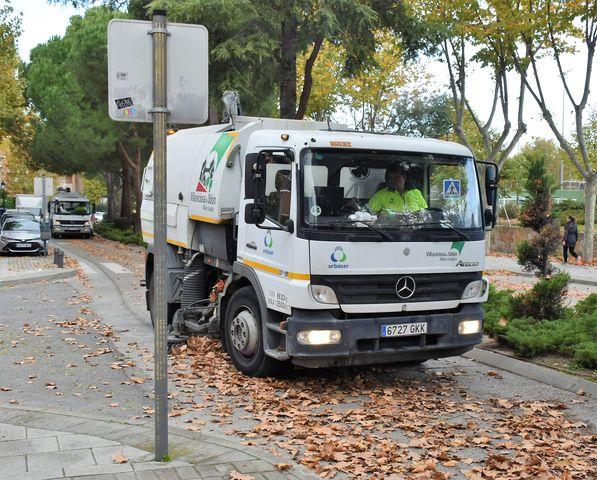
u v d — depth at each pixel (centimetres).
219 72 1830
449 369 839
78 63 3062
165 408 483
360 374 800
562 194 4869
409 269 701
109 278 1964
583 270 2198
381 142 712
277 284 703
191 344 916
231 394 714
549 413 652
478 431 597
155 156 460
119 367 840
